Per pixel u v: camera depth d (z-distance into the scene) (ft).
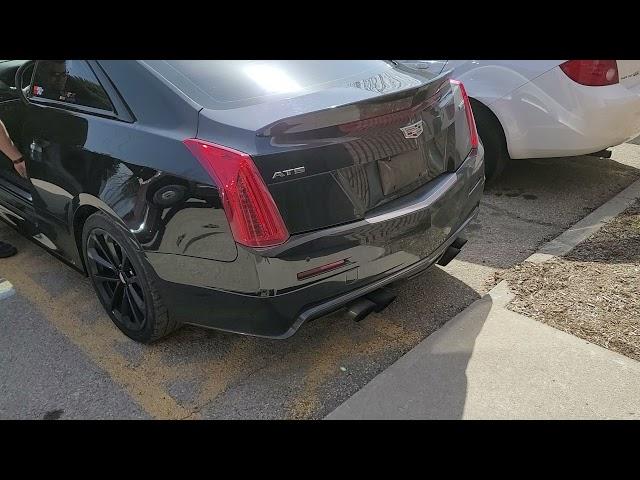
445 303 10.42
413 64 11.62
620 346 9.04
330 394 8.45
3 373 9.32
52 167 9.85
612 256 11.65
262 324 7.84
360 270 7.99
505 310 10.12
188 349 9.64
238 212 7.23
